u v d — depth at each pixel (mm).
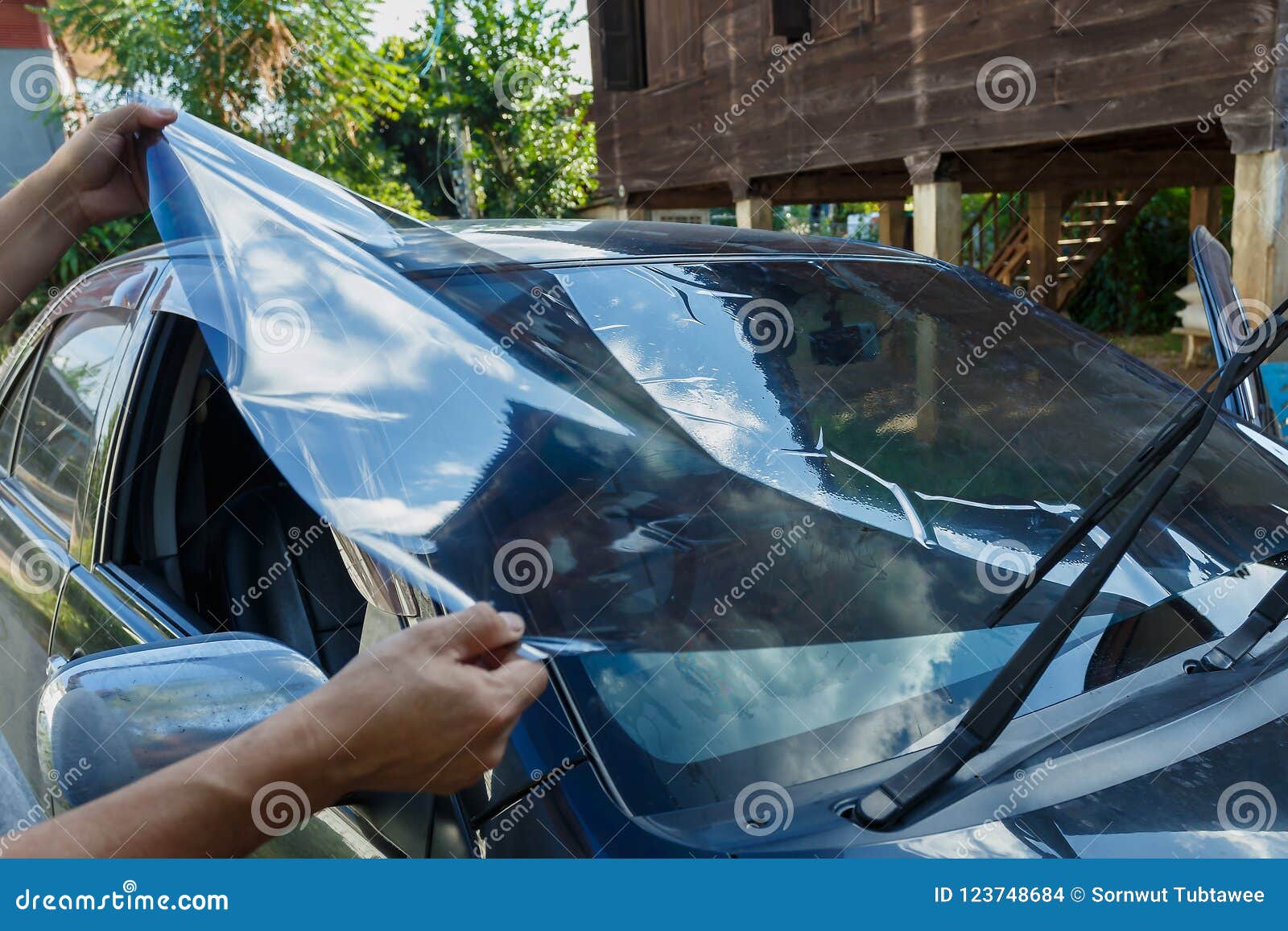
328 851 1217
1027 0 6004
